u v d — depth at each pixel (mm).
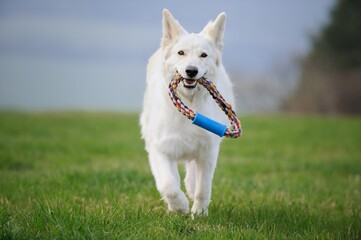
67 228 5414
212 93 6305
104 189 8070
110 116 23188
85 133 16453
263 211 6938
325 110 41031
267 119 24203
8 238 5148
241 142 15984
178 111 6500
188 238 5520
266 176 10648
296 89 41344
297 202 8000
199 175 6816
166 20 6719
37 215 5742
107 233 5316
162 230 5672
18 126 17312
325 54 43594
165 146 6641
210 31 6699
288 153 14250
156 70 7348
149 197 7695
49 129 17031
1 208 6348
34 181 8578
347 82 41844
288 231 6234
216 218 6469
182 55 6477
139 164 11297
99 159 11836
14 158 11188
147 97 7586
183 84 6344
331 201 8406
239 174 10570
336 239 6090
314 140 16984
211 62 6551
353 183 10297
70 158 11648
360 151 15180
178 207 6391
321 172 11445
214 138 6645
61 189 7746
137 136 16250
